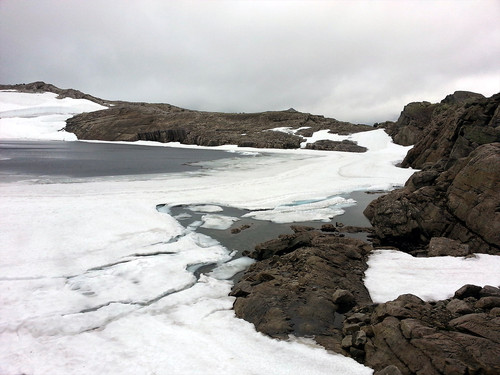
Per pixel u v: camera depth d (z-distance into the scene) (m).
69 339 7.43
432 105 73.56
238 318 8.52
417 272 10.46
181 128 105.00
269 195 24.44
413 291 9.05
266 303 8.77
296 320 8.08
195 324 8.14
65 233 14.32
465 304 7.43
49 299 9.36
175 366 6.33
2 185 23.94
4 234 13.55
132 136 108.06
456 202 14.20
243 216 19.36
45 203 18.25
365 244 13.52
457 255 11.77
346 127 98.19
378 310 7.62
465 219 13.45
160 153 67.50
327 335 7.52
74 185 24.94
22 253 12.17
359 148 74.38
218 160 52.75
